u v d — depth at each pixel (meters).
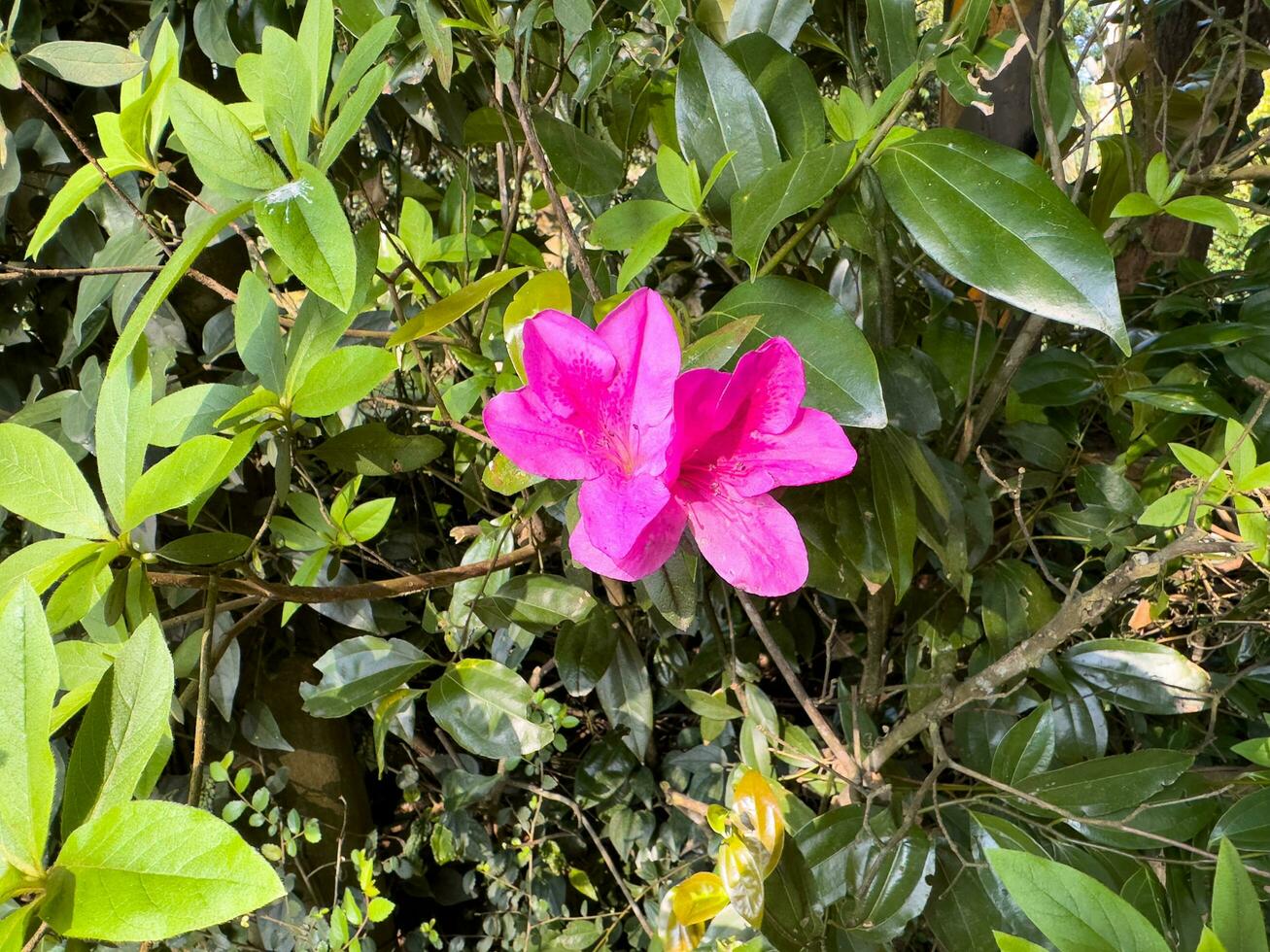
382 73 0.24
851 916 0.33
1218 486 0.32
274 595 0.32
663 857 0.49
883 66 0.34
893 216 0.35
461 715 0.39
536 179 0.48
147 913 0.17
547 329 0.22
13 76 0.29
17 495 0.25
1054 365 0.45
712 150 0.31
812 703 0.42
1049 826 0.35
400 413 0.52
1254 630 0.43
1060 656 0.41
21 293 0.46
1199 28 0.55
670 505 0.23
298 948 0.45
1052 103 0.36
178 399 0.28
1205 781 0.34
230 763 0.44
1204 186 0.40
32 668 0.18
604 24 0.38
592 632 0.42
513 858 0.52
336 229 0.22
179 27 0.43
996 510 0.50
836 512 0.34
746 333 0.24
